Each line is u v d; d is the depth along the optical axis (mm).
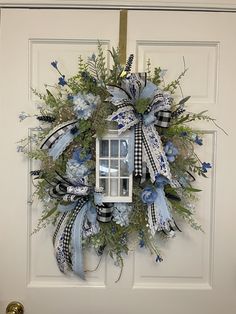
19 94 1216
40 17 1216
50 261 1238
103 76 1115
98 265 1238
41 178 1152
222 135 1224
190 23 1218
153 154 1060
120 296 1235
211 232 1241
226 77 1220
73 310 1239
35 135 1197
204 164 1143
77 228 1106
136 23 1216
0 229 1226
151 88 1091
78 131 1096
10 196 1224
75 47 1228
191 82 1224
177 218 1240
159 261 1226
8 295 1231
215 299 1240
